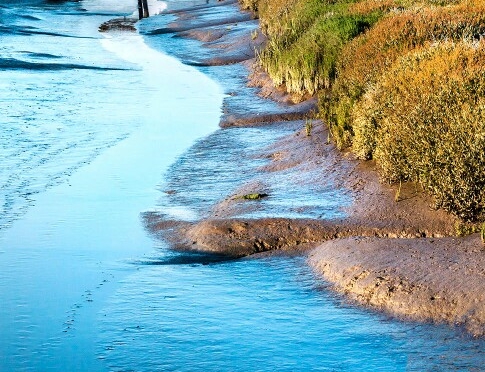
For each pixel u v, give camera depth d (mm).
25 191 13672
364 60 18703
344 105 15906
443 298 8109
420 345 7449
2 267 10047
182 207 12742
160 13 52062
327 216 11453
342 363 7211
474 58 14500
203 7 53969
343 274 9180
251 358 7344
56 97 22672
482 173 10586
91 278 9633
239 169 15102
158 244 11086
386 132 12805
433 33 19391
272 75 24297
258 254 10602
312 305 8594
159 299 8859
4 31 40031
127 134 18312
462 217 10695
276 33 30172
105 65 29859
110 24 46312
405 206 11461
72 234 11500
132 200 13250
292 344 7617
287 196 12641
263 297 8875
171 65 30312
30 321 8312
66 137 17797
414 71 14500
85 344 7742
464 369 6918
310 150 15234
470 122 11375
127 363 7320
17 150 16453
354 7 27734
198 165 15555
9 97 22359
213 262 10352
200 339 7773
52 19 48469
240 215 11719
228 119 20031
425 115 12312
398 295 8352
